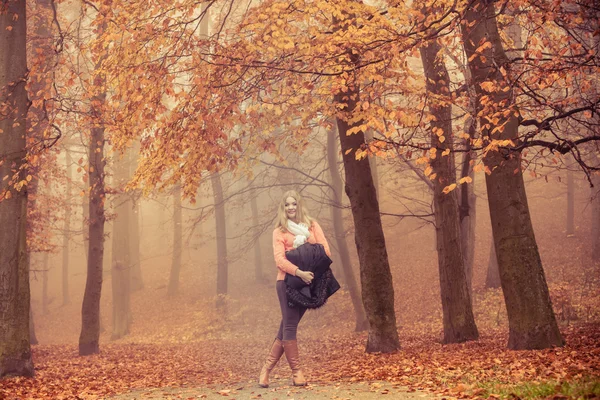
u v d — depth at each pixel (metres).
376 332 10.30
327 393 5.30
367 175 10.41
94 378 9.10
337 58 7.94
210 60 8.91
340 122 10.35
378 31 7.51
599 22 7.34
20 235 9.06
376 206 10.44
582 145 14.16
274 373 9.36
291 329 6.04
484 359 7.41
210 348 16.89
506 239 8.21
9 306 8.80
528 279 8.11
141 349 16.64
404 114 7.07
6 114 9.11
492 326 16.31
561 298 15.57
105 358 13.74
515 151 7.51
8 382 8.12
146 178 10.05
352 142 10.36
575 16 7.52
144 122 8.45
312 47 7.84
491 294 20.56
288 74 8.69
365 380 6.57
